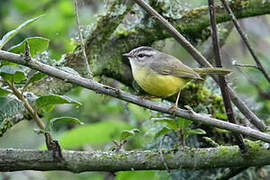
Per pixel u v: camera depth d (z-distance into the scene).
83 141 11.73
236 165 7.73
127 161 7.34
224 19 11.21
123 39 11.51
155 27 11.41
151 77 9.09
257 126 8.91
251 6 11.12
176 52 14.18
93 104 12.64
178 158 7.52
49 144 6.87
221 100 11.73
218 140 11.43
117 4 10.73
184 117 6.94
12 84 6.32
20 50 6.64
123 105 12.51
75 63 10.69
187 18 11.28
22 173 12.94
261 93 13.13
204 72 8.67
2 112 6.28
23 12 13.38
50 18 12.79
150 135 11.76
